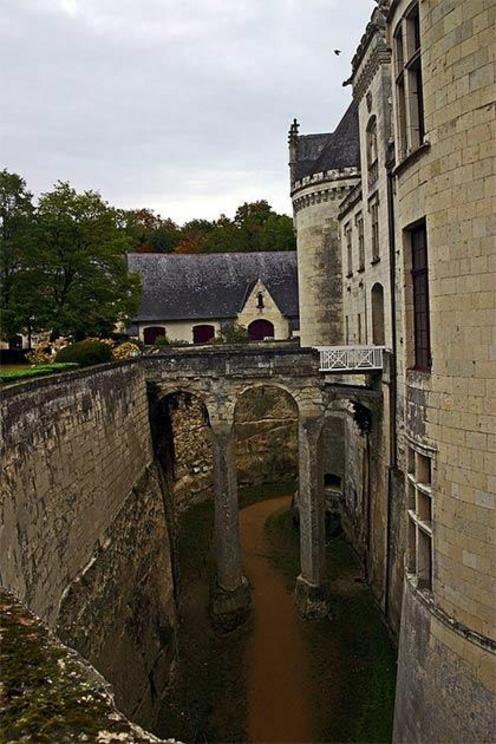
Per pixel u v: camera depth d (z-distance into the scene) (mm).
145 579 18859
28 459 10914
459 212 10242
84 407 15156
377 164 22516
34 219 31359
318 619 22016
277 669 19312
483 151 9727
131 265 56844
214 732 16562
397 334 20094
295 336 56000
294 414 42125
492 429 9836
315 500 23141
